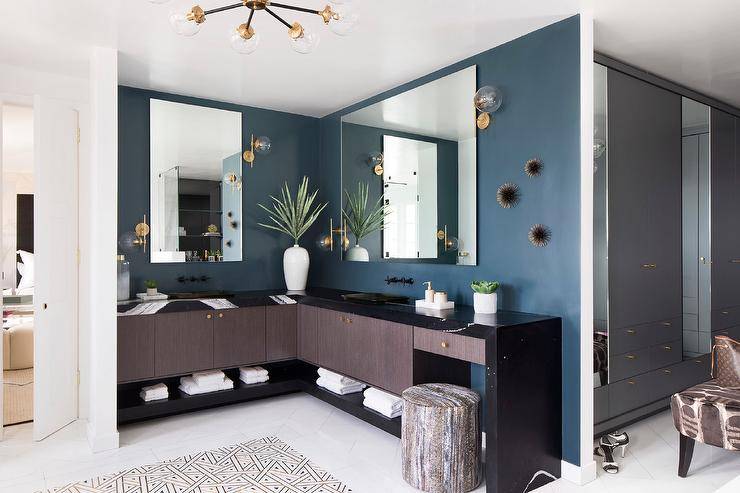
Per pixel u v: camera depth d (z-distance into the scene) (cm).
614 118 375
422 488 282
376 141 464
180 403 402
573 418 302
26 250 841
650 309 399
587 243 303
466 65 374
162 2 198
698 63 387
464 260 373
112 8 292
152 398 398
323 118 546
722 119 492
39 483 293
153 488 287
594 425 350
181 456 333
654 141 411
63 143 391
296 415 417
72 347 402
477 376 363
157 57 370
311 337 446
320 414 420
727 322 484
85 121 416
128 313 384
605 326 361
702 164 464
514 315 318
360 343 382
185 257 466
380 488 288
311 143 548
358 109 490
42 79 402
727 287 486
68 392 396
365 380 377
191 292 459
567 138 308
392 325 349
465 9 296
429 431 278
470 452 283
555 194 315
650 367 399
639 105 398
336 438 365
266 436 369
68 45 346
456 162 381
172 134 461
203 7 293
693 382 445
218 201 484
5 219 825
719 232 479
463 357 293
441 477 277
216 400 418
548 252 318
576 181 303
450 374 352
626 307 378
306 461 325
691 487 292
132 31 324
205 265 476
